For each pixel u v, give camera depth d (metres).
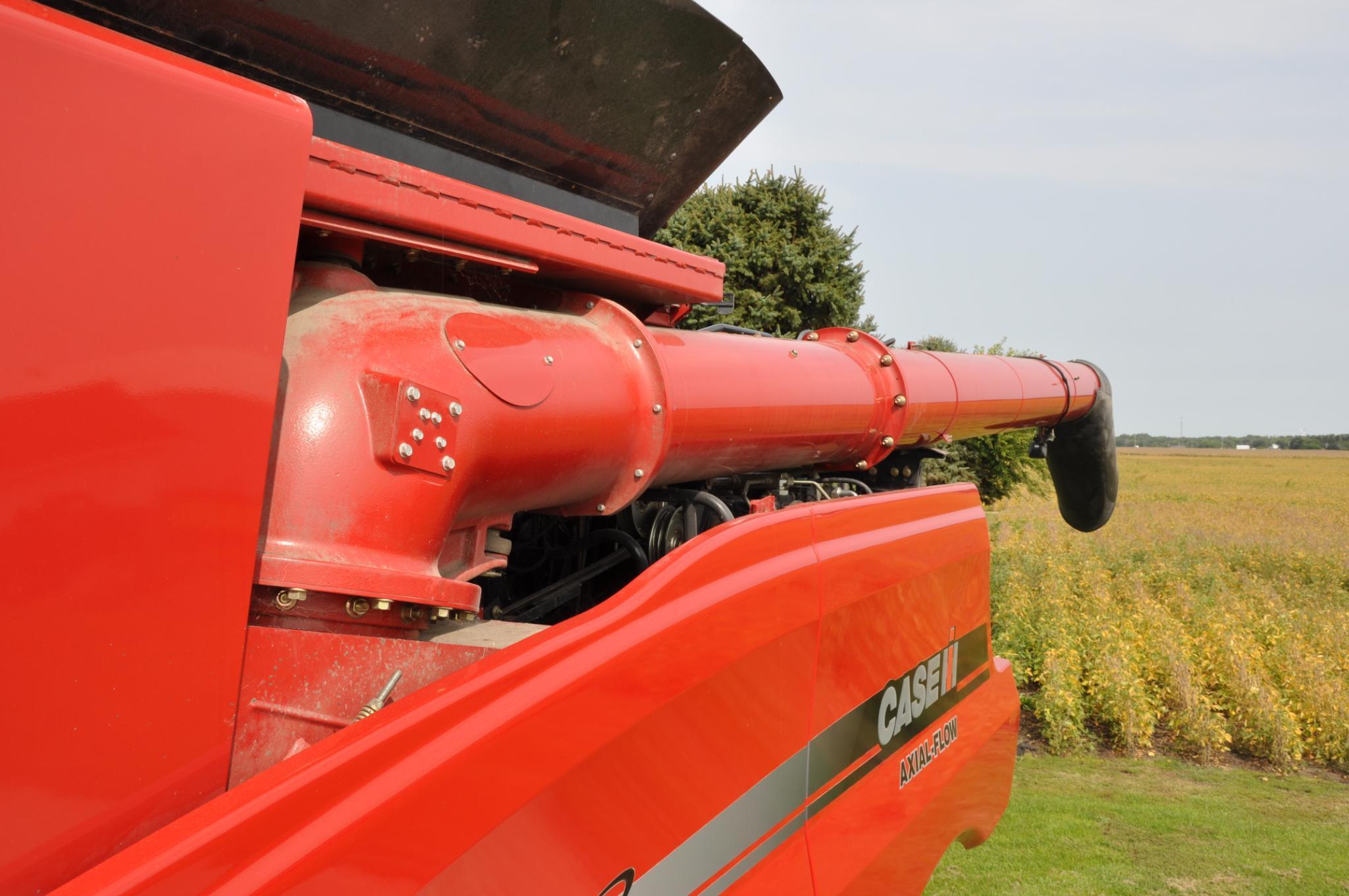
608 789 1.50
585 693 1.46
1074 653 8.88
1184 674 8.34
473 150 2.28
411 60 1.97
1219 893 5.27
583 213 2.69
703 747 1.77
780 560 2.14
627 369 2.28
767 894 1.97
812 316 11.85
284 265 1.27
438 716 1.23
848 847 2.35
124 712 1.10
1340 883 5.41
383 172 1.69
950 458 13.01
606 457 2.20
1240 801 6.91
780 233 11.42
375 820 1.09
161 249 1.13
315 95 1.92
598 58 2.27
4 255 0.98
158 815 1.15
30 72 1.02
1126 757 8.03
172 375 1.13
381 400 1.51
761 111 2.80
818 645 2.25
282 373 1.48
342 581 1.39
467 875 1.21
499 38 2.06
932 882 5.35
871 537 2.65
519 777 1.31
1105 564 15.10
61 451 1.03
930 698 3.04
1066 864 5.63
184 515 1.15
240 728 1.28
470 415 1.67
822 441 3.29
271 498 1.41
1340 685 8.34
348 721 1.43
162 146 1.14
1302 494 45.41
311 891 1.01
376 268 2.03
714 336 2.91
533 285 2.43
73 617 1.04
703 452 2.66
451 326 1.75
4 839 0.99
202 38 1.69
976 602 3.60
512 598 3.23
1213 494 45.28
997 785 3.76
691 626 1.74
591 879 1.45
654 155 2.70
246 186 1.23
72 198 1.04
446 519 1.65
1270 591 13.84
